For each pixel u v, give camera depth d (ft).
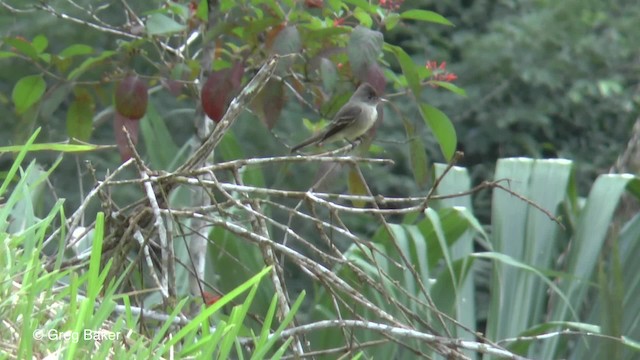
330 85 29.99
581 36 77.25
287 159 22.88
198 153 22.82
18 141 33.45
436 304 33.19
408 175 71.82
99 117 36.83
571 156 78.33
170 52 34.14
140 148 56.24
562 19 77.82
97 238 15.55
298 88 34.14
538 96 77.71
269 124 31.09
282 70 29.48
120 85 31.09
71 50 32.09
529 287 34.53
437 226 31.42
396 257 32.96
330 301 32.40
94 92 37.40
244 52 33.35
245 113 58.95
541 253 34.71
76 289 15.62
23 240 17.70
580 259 34.30
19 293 15.64
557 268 40.04
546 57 77.15
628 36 77.97
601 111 78.64
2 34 51.90
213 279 35.55
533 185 35.27
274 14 31.17
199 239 33.09
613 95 77.66
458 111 77.41
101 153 58.18
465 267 31.32
